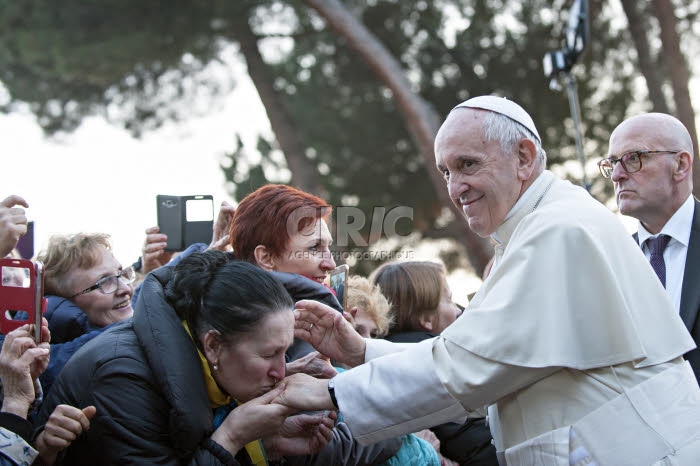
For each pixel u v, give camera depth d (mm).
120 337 2582
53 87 14070
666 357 2572
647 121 3711
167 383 2434
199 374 2508
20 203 3051
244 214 3217
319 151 16375
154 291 2617
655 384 2523
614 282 2531
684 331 2660
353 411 2592
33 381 2717
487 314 2568
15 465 2408
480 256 14344
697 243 3531
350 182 16281
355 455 3039
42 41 12625
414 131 14250
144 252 3934
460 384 2553
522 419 2633
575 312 2527
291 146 15453
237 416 2521
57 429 2404
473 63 15695
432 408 2584
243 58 15484
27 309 2625
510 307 2549
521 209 2799
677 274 3592
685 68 12531
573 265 2553
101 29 12961
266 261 3158
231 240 3256
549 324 2512
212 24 13953
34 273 2621
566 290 2535
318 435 2773
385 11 15641
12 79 13898
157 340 2492
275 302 2547
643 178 3646
